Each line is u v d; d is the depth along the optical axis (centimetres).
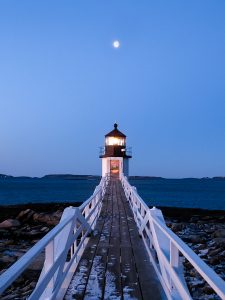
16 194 8469
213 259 1314
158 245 615
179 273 459
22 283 1096
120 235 1059
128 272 682
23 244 1792
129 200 1836
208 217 3052
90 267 716
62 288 585
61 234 619
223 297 236
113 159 3825
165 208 3834
